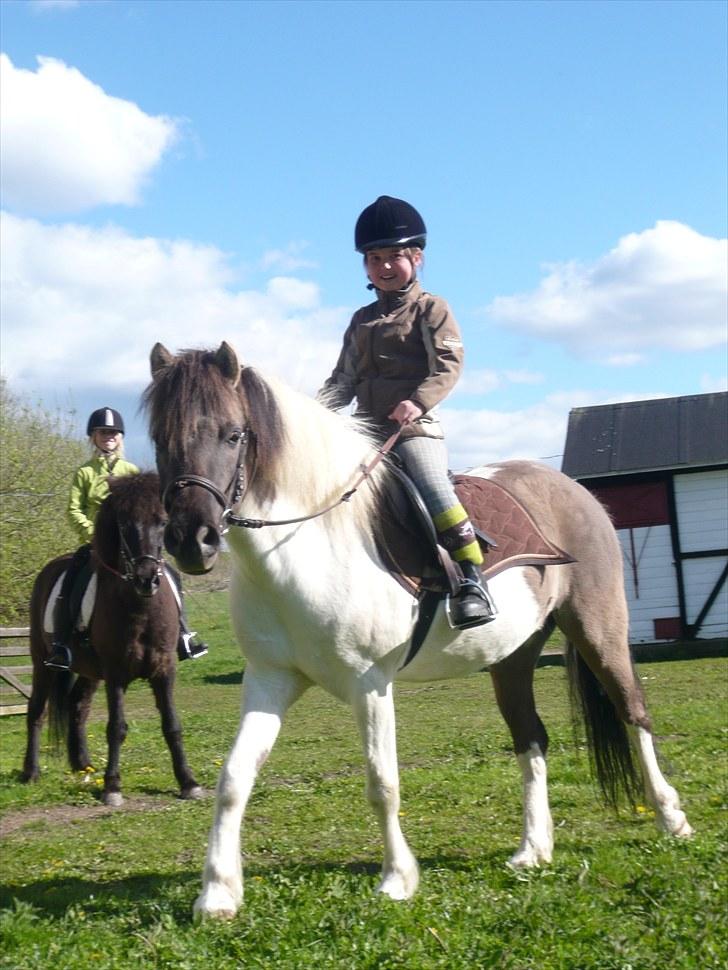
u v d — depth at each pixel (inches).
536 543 213.9
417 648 193.5
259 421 171.8
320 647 176.7
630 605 910.4
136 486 304.3
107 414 358.9
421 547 191.6
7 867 241.8
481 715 502.6
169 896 186.1
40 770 379.9
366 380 207.3
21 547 859.4
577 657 234.5
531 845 211.3
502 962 144.7
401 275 204.8
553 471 240.5
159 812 304.2
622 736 230.2
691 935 152.5
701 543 898.1
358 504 183.0
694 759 324.2
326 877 184.5
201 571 159.2
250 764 173.5
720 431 915.4
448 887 186.9
